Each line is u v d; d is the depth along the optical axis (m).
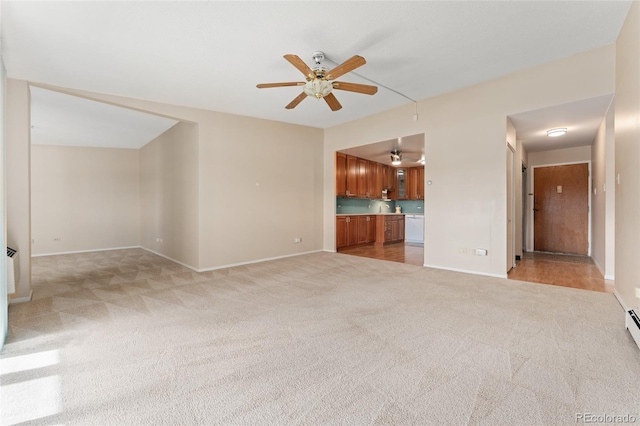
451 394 1.58
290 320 2.63
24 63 3.07
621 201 2.86
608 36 2.95
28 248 3.29
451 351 2.04
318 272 4.46
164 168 5.95
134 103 4.16
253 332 2.39
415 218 8.07
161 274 4.45
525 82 3.69
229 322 2.60
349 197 7.13
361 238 7.23
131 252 6.72
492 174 4.02
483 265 4.15
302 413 1.45
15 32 2.56
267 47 2.96
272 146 5.58
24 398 1.58
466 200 4.28
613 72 3.10
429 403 1.51
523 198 6.41
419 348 2.09
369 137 5.48
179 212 5.31
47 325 2.57
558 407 1.46
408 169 8.52
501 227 3.98
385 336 2.29
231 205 5.01
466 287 3.57
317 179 6.38
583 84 3.28
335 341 2.21
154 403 1.54
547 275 4.15
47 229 6.58
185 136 5.04
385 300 3.13
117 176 7.36
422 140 5.21
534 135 5.00
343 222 6.66
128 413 1.46
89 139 6.43
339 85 3.04
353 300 3.14
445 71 3.67
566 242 5.99
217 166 4.85
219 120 4.88
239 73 3.50
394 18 2.56
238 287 3.70
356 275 4.24
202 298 3.28
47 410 1.49
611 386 1.62
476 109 4.13
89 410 1.49
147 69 3.34
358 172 7.10
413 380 1.71
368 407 1.48
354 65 2.66
